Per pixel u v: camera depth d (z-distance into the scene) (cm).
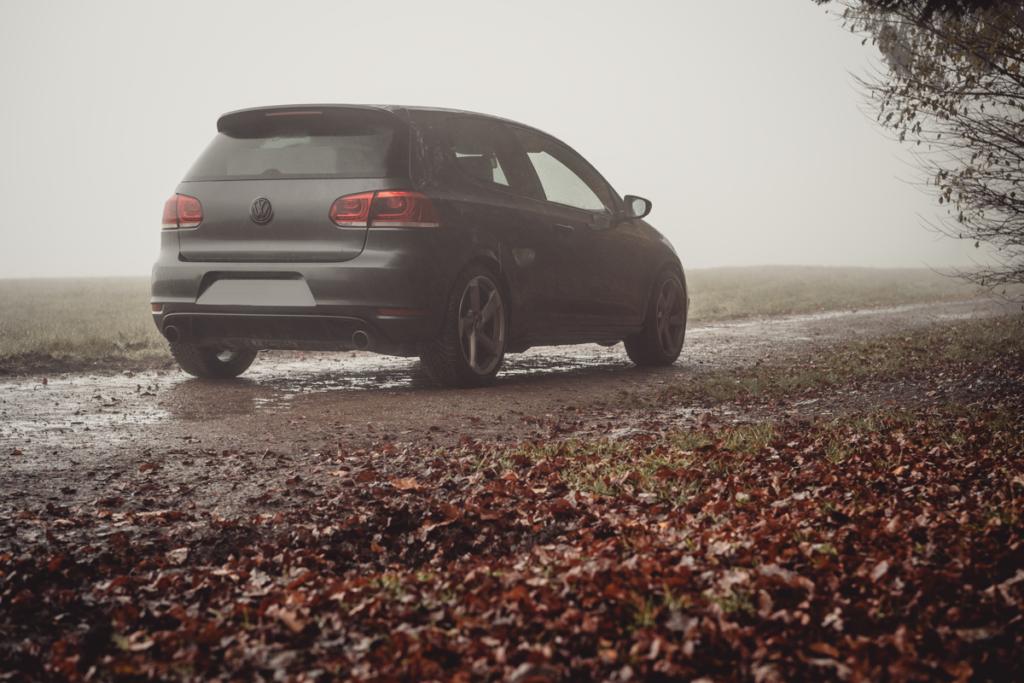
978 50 634
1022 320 1071
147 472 414
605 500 369
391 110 632
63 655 233
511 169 712
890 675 201
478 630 233
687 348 1062
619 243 809
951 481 383
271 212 619
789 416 584
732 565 275
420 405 603
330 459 447
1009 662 208
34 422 537
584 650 221
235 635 238
